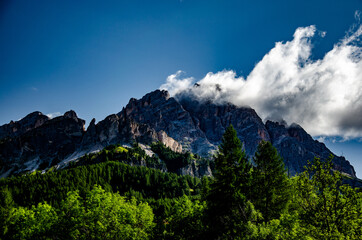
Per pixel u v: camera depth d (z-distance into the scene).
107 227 38.38
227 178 37.78
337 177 26.31
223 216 36.12
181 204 47.62
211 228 37.31
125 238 38.53
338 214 25.44
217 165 40.38
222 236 34.69
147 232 47.19
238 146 40.72
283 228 26.67
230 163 40.03
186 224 40.62
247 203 33.12
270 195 39.97
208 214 37.88
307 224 26.31
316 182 27.48
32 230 42.44
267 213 38.94
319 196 26.73
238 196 35.62
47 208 46.16
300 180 28.86
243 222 30.52
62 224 40.06
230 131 41.72
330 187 26.28
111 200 42.97
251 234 25.72
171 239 41.09
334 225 24.48
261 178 41.31
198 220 40.69
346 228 24.83
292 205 40.31
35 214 47.12
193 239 38.69
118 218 40.72
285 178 40.66
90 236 38.59
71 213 40.69
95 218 38.72
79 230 40.16
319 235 23.70
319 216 25.97
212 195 38.47
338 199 26.25
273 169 41.81
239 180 38.44
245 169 39.81
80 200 45.16
